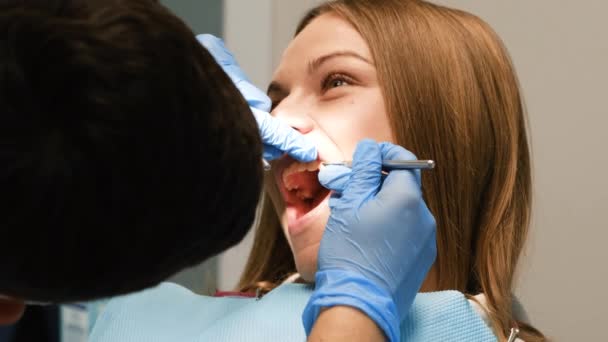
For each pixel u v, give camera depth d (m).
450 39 1.07
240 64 1.73
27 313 1.32
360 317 0.78
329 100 1.05
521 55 1.38
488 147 1.08
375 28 1.04
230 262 1.73
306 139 1.01
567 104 1.34
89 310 1.40
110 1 0.48
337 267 0.84
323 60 1.05
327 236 0.88
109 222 0.47
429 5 1.11
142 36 0.47
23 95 0.44
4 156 0.44
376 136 1.01
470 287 1.10
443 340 0.92
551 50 1.36
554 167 1.35
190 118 0.48
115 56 0.45
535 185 1.37
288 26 1.67
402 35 1.04
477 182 1.07
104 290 0.52
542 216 1.37
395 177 0.89
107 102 0.45
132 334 1.08
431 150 1.02
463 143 1.04
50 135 0.45
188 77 0.48
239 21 1.72
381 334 0.79
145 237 0.49
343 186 0.93
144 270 0.51
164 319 1.11
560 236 1.35
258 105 1.05
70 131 0.45
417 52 1.03
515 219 1.13
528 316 1.37
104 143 0.45
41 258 0.47
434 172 1.03
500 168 1.09
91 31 0.46
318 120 1.04
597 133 1.32
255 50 1.71
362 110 1.02
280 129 0.98
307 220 1.02
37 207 0.45
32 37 0.44
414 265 0.87
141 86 0.46
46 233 0.46
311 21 1.14
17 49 0.44
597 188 1.32
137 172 0.46
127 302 1.16
